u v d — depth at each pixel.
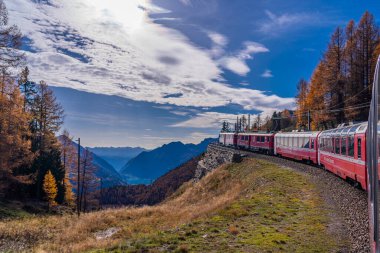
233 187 28.95
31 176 43.41
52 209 43.62
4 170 30.33
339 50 47.09
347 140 19.81
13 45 23.02
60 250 12.95
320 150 28.62
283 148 40.50
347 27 47.41
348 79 46.69
